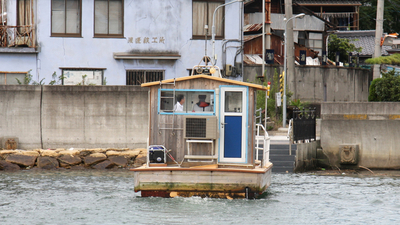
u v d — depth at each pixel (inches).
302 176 3260.3
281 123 4648.1
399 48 6894.7
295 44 6358.3
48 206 2263.8
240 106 2257.6
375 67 5772.6
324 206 2325.3
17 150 3523.6
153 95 2287.2
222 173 2219.5
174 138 2273.6
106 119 3678.6
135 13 4333.2
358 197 2554.1
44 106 3661.4
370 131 3597.4
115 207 2226.9
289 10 4874.5
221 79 2249.0
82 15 4274.1
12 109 3646.7
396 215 2181.3
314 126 3772.1
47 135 3666.3
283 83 4849.9
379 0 5497.1
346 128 3614.7
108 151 3567.9
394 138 3575.3
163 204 2209.6
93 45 4296.3
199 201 2229.3
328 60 6643.7
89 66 4298.7
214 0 4443.9
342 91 5885.8
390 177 3302.2
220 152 2258.9
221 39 4458.7
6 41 4261.8
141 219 2025.1
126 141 3688.5
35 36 4237.2
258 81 4785.9
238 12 4493.1
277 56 5949.8
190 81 2268.7
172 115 2272.4
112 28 4325.8
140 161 3511.3
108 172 3329.2
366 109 3659.0
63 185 2807.6
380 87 4768.7
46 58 4247.0
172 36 4384.8
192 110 2271.2
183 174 2233.0
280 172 3385.8
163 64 4387.3
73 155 3516.2
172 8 4372.5
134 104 3681.1
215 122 2203.5
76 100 3668.8
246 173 2209.6
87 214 2117.4
